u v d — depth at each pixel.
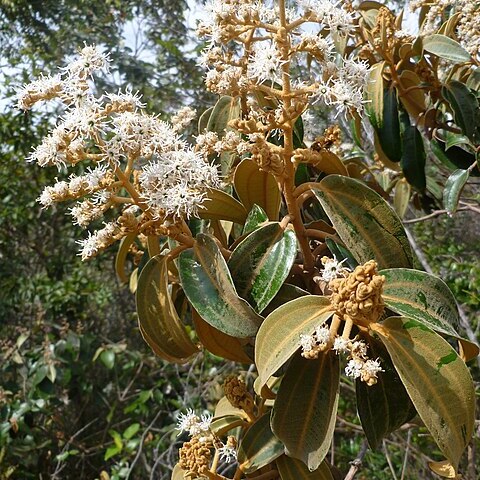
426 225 1.84
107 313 2.23
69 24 2.47
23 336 1.76
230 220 0.55
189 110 0.62
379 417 0.48
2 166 2.13
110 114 0.44
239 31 0.44
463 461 0.99
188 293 0.46
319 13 0.43
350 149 1.04
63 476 1.81
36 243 2.23
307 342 0.40
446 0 0.81
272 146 0.45
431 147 0.81
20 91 0.43
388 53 0.73
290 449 0.43
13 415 1.60
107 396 1.91
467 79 0.83
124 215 0.47
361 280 0.39
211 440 0.52
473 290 1.38
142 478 1.63
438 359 0.40
